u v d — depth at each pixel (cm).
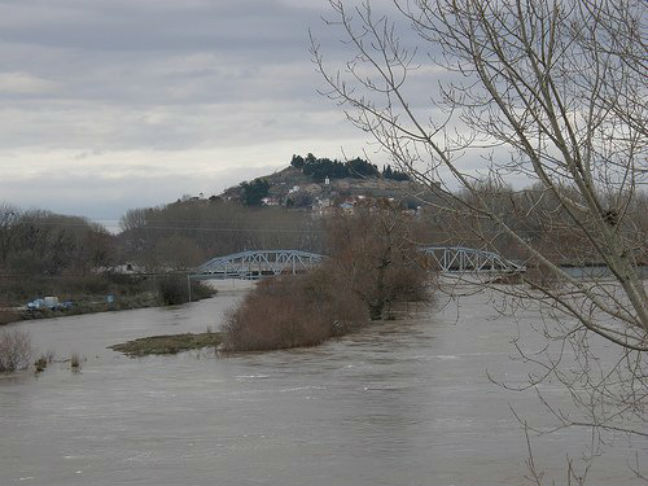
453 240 587
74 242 10125
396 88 588
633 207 585
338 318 4656
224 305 8150
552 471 1675
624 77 596
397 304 5578
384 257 5022
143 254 11794
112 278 9681
